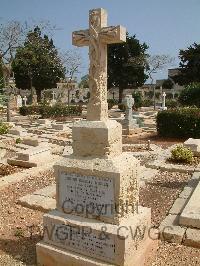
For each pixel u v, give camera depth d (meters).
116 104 47.78
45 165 9.40
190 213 5.29
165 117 15.45
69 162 4.20
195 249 4.66
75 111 30.67
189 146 10.69
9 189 7.32
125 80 51.81
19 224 5.45
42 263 4.21
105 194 3.96
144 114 30.20
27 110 30.34
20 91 56.31
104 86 4.24
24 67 43.00
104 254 3.87
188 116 14.84
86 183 4.08
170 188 7.39
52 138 15.73
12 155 11.29
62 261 4.06
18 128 17.55
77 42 4.32
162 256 4.47
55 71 46.91
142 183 7.77
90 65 4.20
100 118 4.18
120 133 4.27
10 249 4.63
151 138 15.59
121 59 51.59
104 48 4.21
